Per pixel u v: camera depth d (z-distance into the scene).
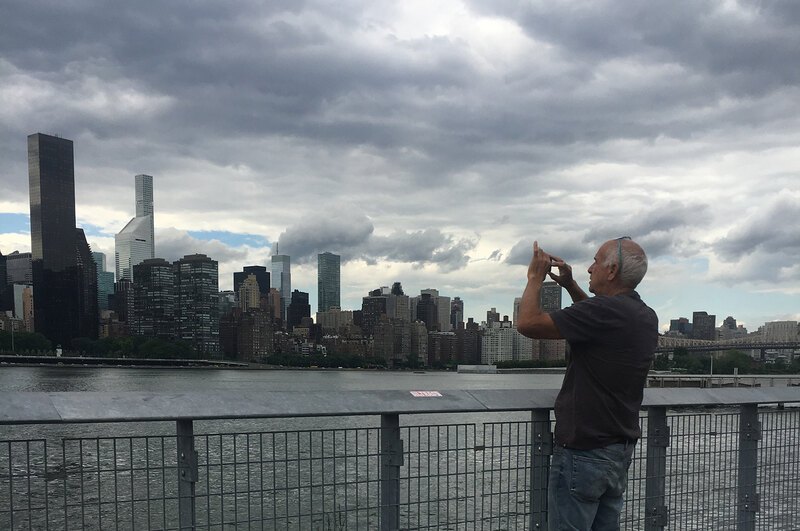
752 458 4.74
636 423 3.43
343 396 3.38
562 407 3.47
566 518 3.45
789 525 4.89
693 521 4.47
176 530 3.02
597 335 3.28
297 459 3.33
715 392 4.58
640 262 3.48
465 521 3.65
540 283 3.45
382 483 3.49
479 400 3.71
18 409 2.62
